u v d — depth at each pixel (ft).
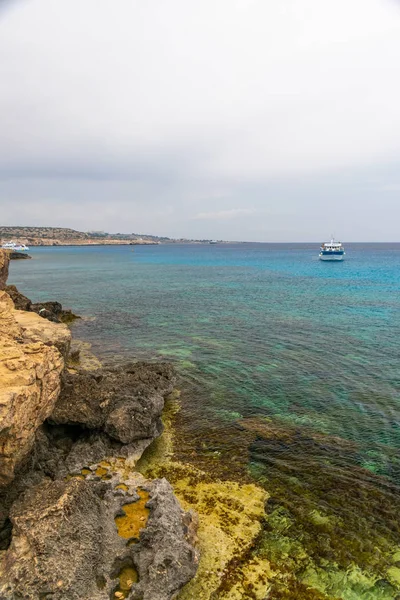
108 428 56.34
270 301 199.21
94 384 65.10
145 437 57.98
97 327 143.13
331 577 37.93
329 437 64.08
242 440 63.16
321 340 122.62
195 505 47.44
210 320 154.20
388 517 45.93
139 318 159.22
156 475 53.57
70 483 38.88
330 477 53.47
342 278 312.91
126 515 40.47
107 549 35.29
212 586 36.42
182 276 343.87
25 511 34.86
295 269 413.59
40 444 52.13
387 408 74.64
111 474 48.91
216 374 93.15
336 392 82.23
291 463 56.75
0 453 37.70
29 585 29.60
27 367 43.27
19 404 39.11
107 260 600.80
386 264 477.77
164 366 83.10
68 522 34.14
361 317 156.76
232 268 436.76
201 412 73.20
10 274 361.30
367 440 63.26
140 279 318.86
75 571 31.27
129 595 32.17
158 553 35.14
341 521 45.19
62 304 194.29
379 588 36.88
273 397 79.97
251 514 46.14
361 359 103.45
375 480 52.95
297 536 42.86
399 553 40.83
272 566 38.99
